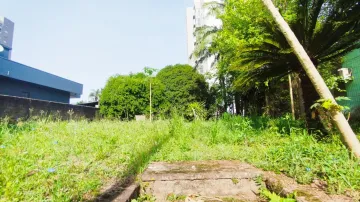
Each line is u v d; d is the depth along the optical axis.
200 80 18.31
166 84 17.53
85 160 2.62
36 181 1.81
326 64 9.77
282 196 1.87
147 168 2.61
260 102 13.88
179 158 3.15
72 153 2.95
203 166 2.71
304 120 5.65
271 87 11.62
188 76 17.62
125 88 13.80
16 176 1.82
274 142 4.03
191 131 5.22
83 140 3.78
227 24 11.34
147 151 3.32
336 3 5.00
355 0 4.63
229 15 10.77
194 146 4.00
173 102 16.94
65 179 1.86
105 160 2.75
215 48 14.38
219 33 12.32
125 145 3.62
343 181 1.84
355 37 5.20
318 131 4.33
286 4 8.43
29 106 8.72
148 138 4.40
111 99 13.75
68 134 4.36
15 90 16.91
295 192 1.70
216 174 2.34
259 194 2.21
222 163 2.90
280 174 2.35
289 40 2.77
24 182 1.75
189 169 2.54
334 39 5.30
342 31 5.13
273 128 4.85
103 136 4.25
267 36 5.59
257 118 7.93
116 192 1.81
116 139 4.03
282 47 5.34
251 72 6.86
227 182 2.31
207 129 5.50
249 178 2.36
